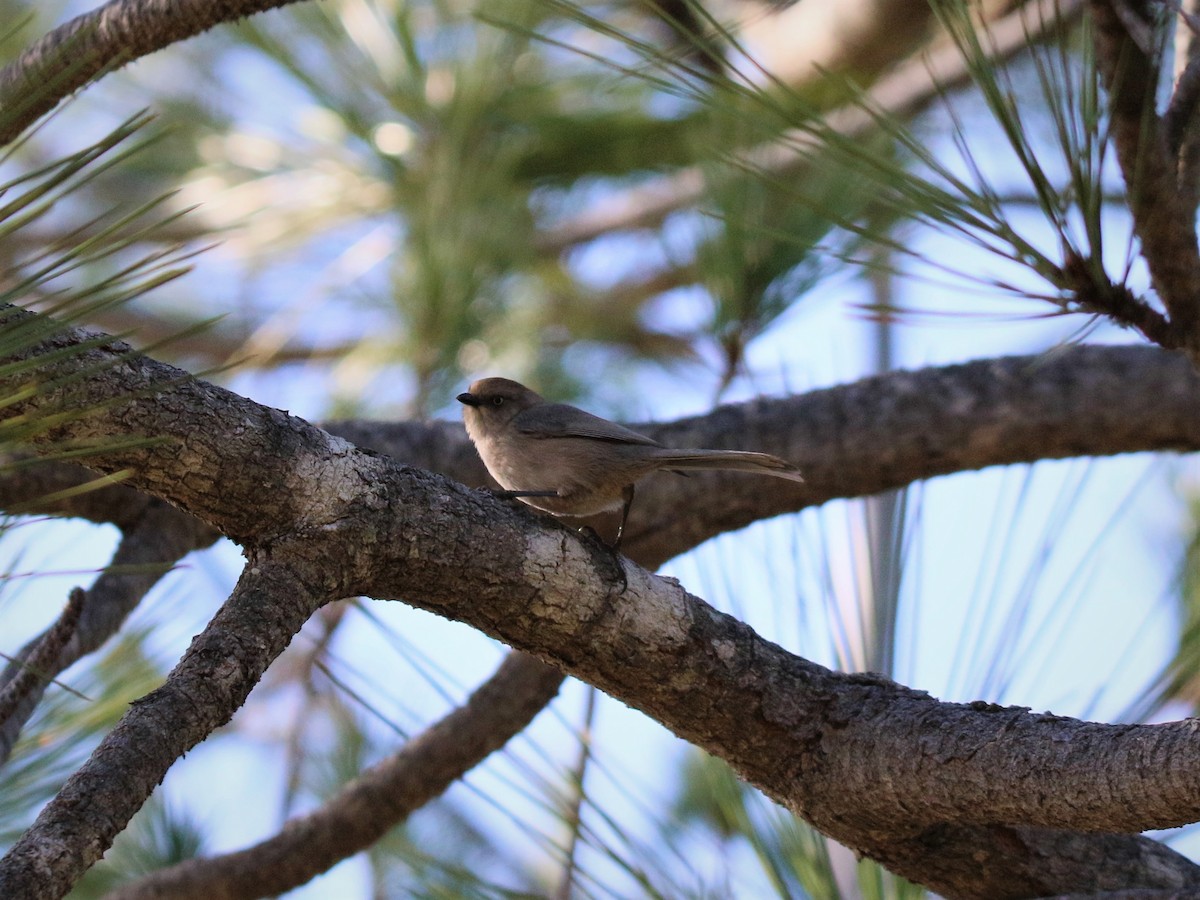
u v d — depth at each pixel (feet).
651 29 36.83
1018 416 33.47
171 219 13.85
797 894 23.35
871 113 19.43
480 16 19.08
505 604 21.15
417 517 20.06
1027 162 18.89
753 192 32.24
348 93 36.50
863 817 22.57
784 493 33.78
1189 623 25.81
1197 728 17.71
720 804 24.89
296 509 19.07
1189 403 33.35
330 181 37.35
